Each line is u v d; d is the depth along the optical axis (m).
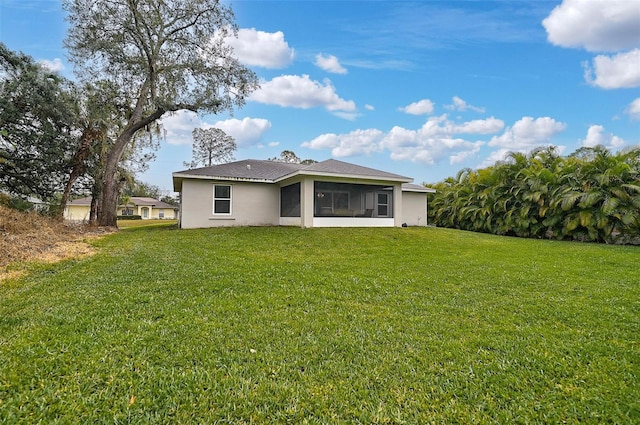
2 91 12.91
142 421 2.19
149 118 15.77
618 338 3.56
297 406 2.39
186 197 14.65
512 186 16.30
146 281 5.52
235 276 5.92
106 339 3.28
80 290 4.96
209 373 2.76
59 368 2.73
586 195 13.15
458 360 3.07
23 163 14.81
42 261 7.01
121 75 15.82
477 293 5.26
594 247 11.30
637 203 12.33
